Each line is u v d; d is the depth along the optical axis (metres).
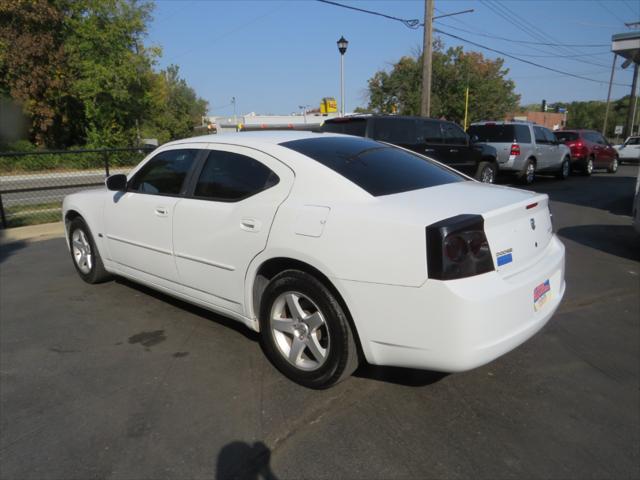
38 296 4.96
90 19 26.08
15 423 2.83
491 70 35.56
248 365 3.47
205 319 4.30
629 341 3.86
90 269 5.16
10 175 10.70
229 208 3.41
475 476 2.37
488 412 2.90
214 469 2.44
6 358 3.63
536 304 2.83
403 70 33.97
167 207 3.88
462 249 2.51
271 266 3.26
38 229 8.02
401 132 9.87
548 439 2.65
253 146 3.47
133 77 26.70
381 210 2.73
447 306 2.46
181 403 3.01
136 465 2.47
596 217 9.20
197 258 3.66
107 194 4.65
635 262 6.12
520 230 2.87
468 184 3.50
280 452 2.55
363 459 2.49
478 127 14.23
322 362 3.00
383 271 2.62
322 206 2.93
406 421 2.81
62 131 29.06
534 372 3.37
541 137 14.66
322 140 3.63
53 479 2.37
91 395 3.11
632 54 11.77
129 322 4.26
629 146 25.27
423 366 2.65
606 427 2.76
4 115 22.92
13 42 24.67
